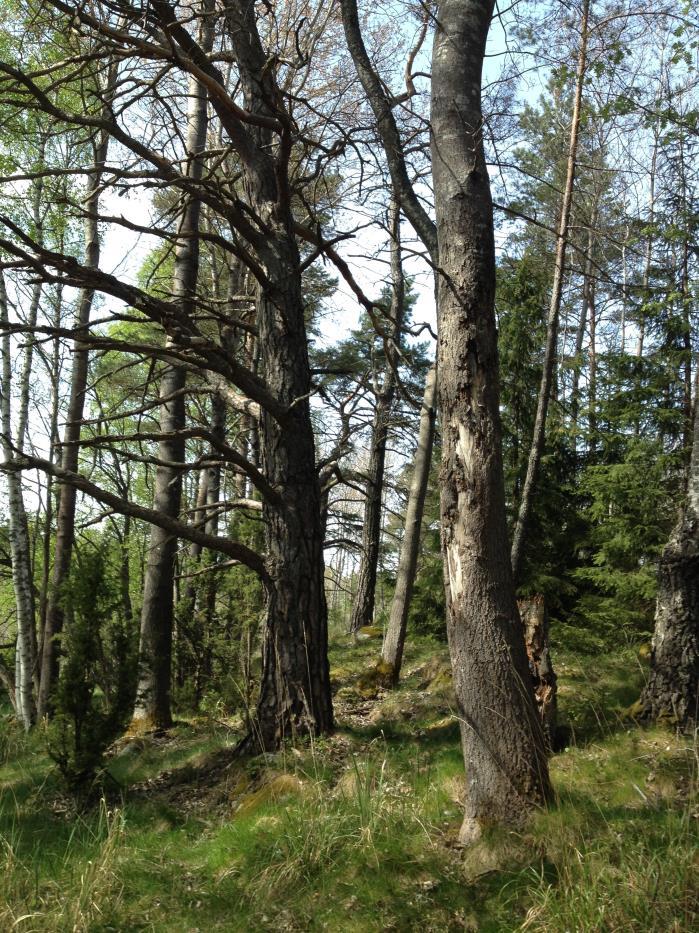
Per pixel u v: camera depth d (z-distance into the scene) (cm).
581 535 1381
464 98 624
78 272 737
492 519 568
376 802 609
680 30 833
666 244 1370
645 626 1245
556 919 441
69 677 834
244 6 915
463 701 564
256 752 817
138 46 776
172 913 521
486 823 541
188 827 698
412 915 484
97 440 766
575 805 566
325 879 532
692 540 753
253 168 927
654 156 1451
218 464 848
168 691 1165
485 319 586
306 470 870
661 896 441
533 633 751
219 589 1402
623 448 1365
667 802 572
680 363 1341
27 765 1023
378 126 809
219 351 768
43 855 635
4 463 732
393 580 1798
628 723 759
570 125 1199
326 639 852
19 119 1325
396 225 1148
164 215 898
